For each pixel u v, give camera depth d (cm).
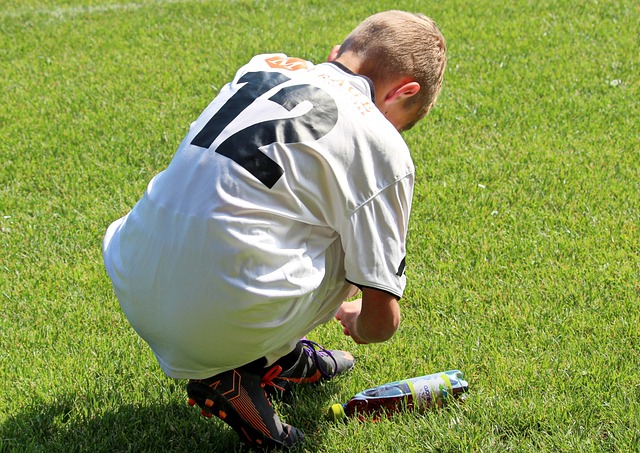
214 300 352
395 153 364
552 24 1133
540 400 445
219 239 346
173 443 432
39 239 644
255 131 355
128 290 376
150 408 455
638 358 482
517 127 834
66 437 431
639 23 1120
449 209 679
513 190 709
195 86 963
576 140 800
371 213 363
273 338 372
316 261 370
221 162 353
